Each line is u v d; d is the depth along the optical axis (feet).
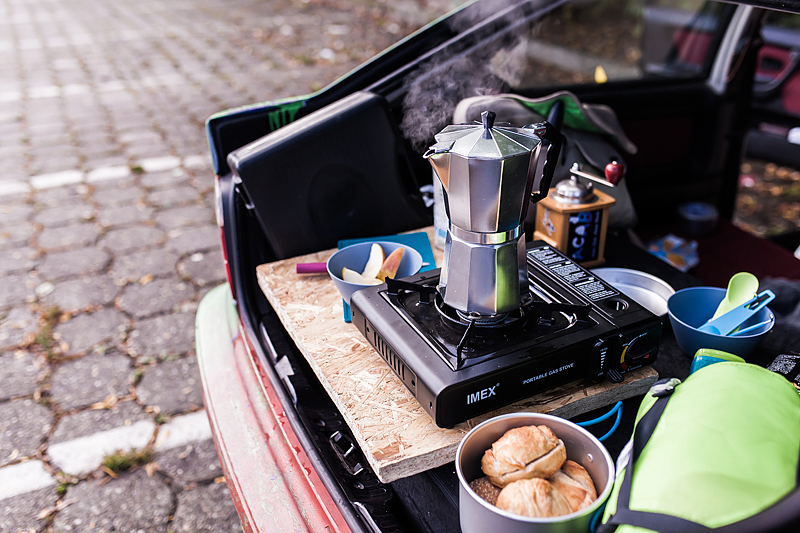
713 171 7.89
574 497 2.42
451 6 25.49
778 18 10.16
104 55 23.41
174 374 8.23
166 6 32.37
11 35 26.86
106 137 15.93
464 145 2.81
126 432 7.32
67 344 8.80
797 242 8.13
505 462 2.50
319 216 4.94
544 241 4.21
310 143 4.66
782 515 1.95
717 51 7.38
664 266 4.72
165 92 19.15
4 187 13.37
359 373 3.37
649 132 7.36
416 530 3.26
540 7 5.83
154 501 6.48
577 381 3.29
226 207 5.08
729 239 7.43
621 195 5.83
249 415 4.43
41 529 6.17
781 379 2.68
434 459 2.87
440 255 4.74
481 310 3.08
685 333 3.63
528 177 2.91
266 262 5.23
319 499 3.59
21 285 10.15
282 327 5.06
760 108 9.48
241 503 3.90
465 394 2.81
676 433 2.39
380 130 4.86
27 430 7.36
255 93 18.88
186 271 10.53
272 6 31.63
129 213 12.37
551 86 6.58
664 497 2.15
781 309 4.51
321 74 20.63
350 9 29.91
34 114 17.58
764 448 2.24
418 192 5.32
